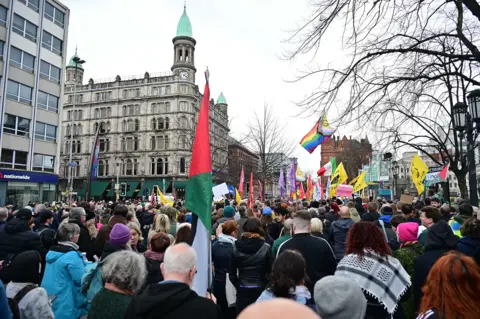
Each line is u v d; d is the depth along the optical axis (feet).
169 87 207.51
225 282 16.79
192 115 205.05
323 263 12.83
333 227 21.89
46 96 116.37
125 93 216.54
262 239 14.32
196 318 7.39
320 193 88.99
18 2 105.81
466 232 13.33
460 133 33.22
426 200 39.24
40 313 9.82
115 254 10.19
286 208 27.66
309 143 30.27
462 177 42.19
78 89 225.97
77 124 223.30
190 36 213.66
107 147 215.10
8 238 17.66
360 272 10.19
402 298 10.59
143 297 7.63
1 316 8.08
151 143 206.39
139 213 38.60
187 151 198.18
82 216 21.49
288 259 8.98
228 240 17.33
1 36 100.07
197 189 12.44
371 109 26.40
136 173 207.41
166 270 8.38
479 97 28.32
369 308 9.93
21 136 106.52
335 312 6.86
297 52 25.59
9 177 100.17
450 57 24.70
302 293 8.70
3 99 100.27
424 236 16.05
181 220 26.53
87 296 12.62
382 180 109.09
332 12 23.86
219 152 183.93
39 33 113.39
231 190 109.19
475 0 22.54
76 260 13.67
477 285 6.39
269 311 3.39
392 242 20.61
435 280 6.86
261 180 98.63
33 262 11.25
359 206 34.24
